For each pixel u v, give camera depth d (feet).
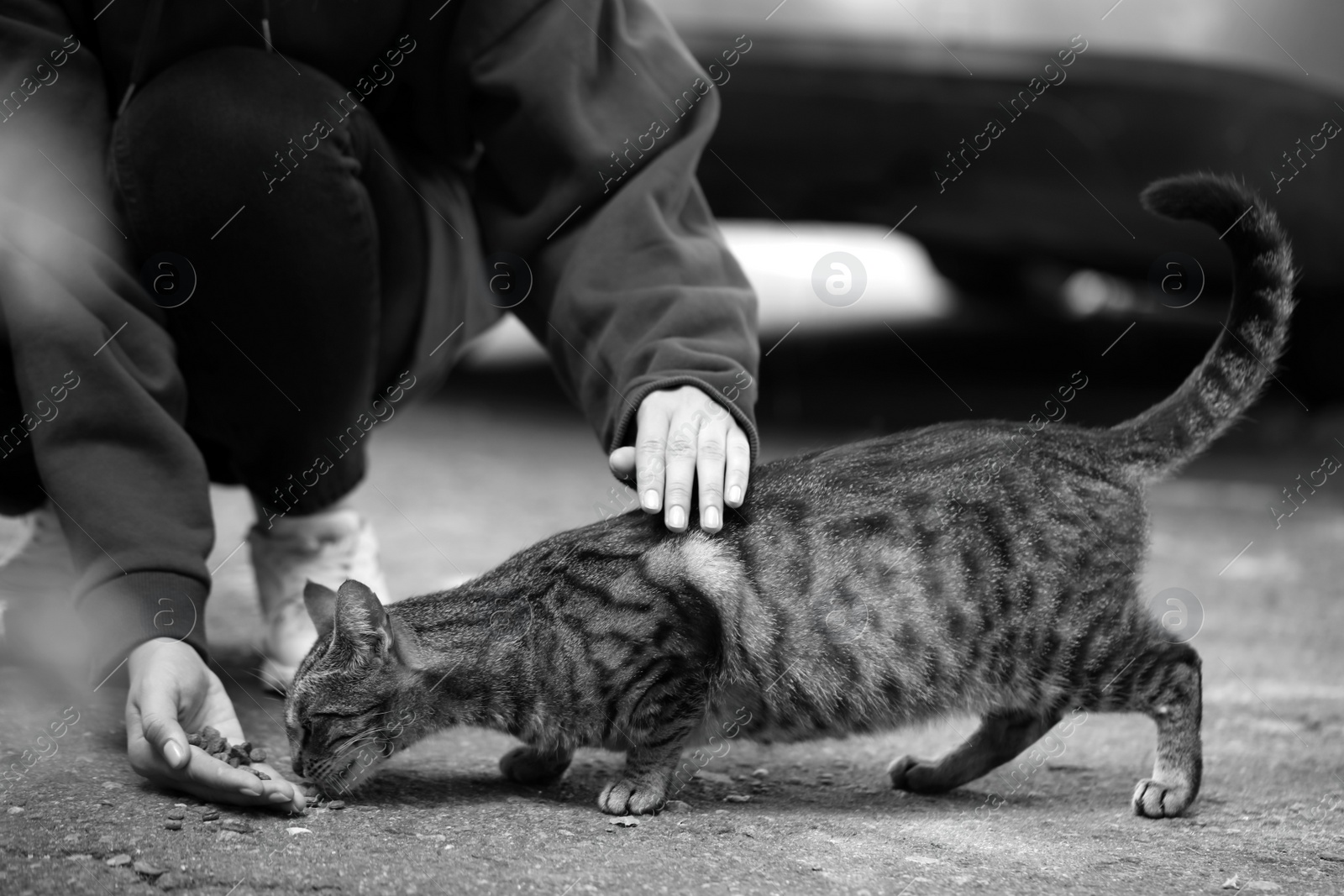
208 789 10.87
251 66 13.16
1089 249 29.81
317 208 13.05
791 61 26.40
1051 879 10.41
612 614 11.98
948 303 47.60
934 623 12.37
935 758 13.94
